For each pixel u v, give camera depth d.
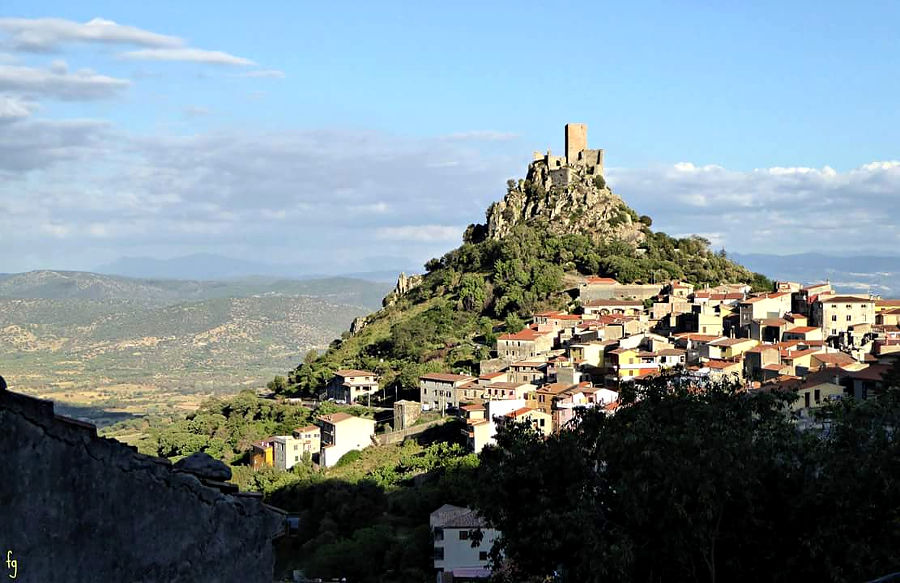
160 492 27.47
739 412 59.84
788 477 54.88
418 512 154.75
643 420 56.03
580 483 54.91
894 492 50.06
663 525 50.91
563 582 55.88
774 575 52.53
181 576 27.55
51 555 26.02
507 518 57.97
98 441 26.77
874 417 56.28
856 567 48.19
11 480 25.64
